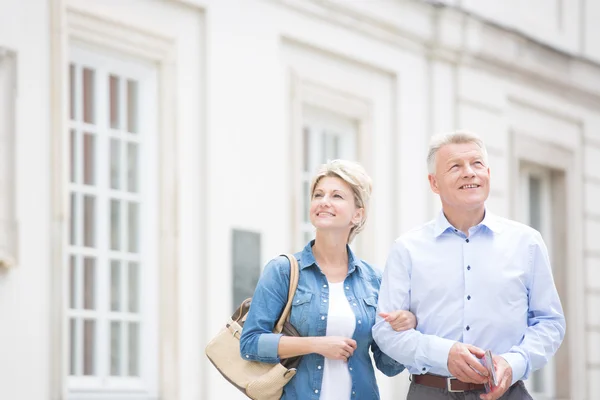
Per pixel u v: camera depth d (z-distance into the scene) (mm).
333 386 5953
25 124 10484
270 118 13414
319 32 14266
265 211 13242
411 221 15773
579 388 18984
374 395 6070
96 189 11477
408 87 15844
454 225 5934
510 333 5801
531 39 17812
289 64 13883
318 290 6047
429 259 5879
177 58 12336
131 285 11961
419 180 15961
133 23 11805
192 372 12258
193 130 12500
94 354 11398
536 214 19062
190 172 12430
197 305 12383
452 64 16562
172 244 12148
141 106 12094
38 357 10438
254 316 6000
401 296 5898
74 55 11273
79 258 11227
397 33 15539
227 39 12883
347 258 6207
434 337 5680
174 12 12344
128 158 12016
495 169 17219
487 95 17125
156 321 12031
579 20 19828
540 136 18391
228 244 12688
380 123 15461
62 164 10727
